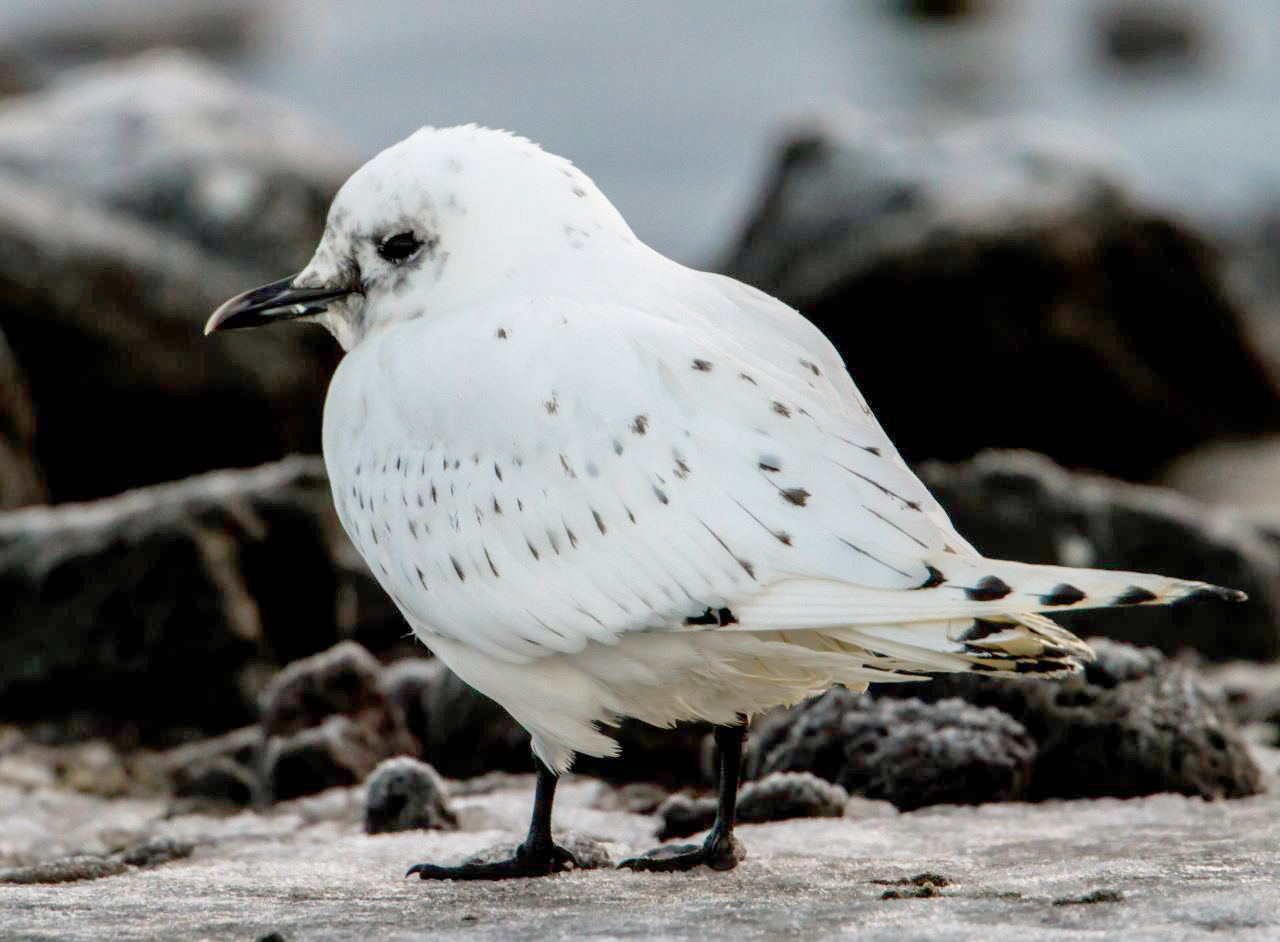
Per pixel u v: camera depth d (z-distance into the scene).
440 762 11.68
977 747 9.78
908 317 24.42
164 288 20.83
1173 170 46.59
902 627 7.20
